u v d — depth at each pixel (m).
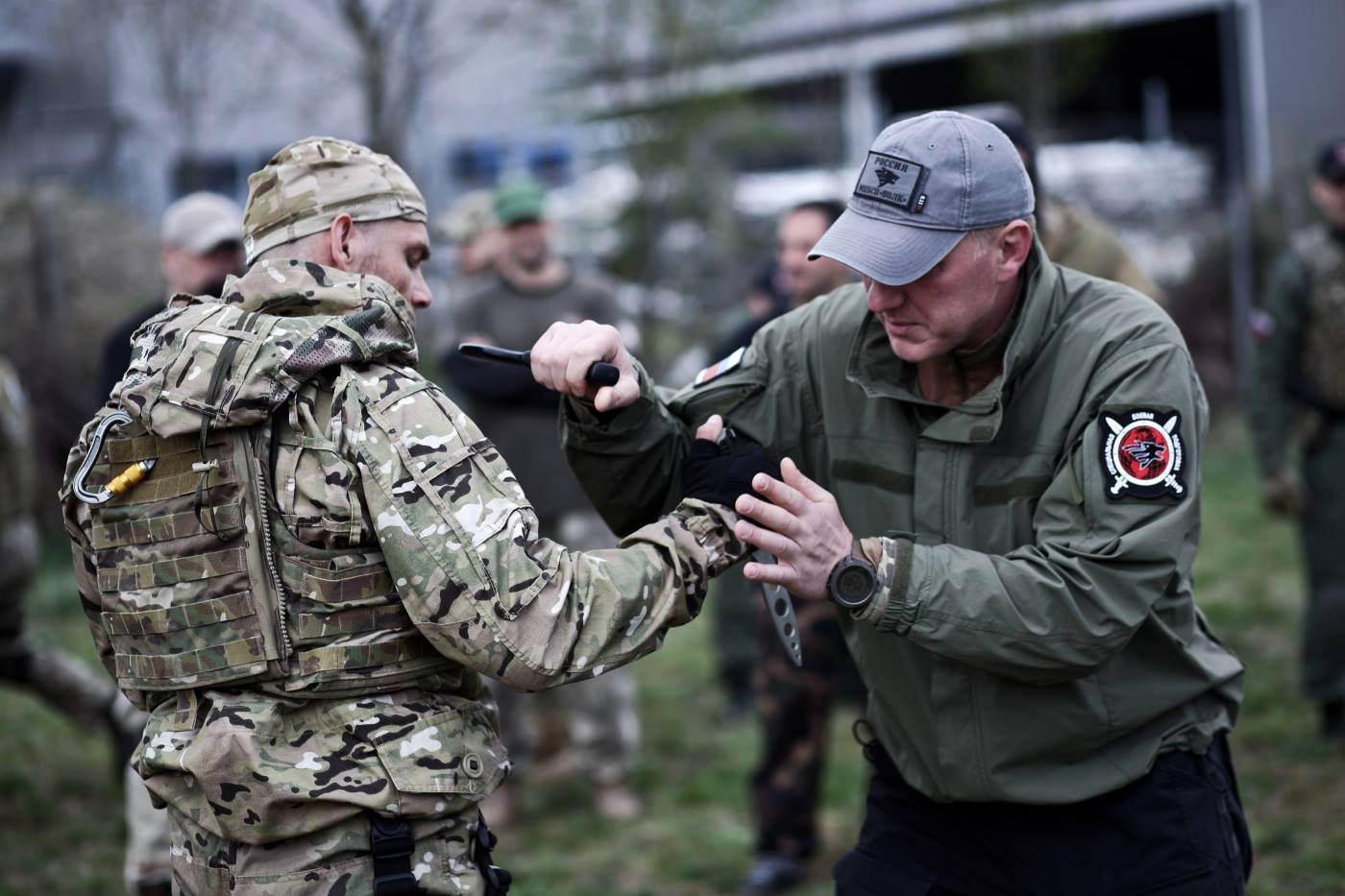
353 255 2.05
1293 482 4.88
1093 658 2.00
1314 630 4.78
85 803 4.75
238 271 3.93
